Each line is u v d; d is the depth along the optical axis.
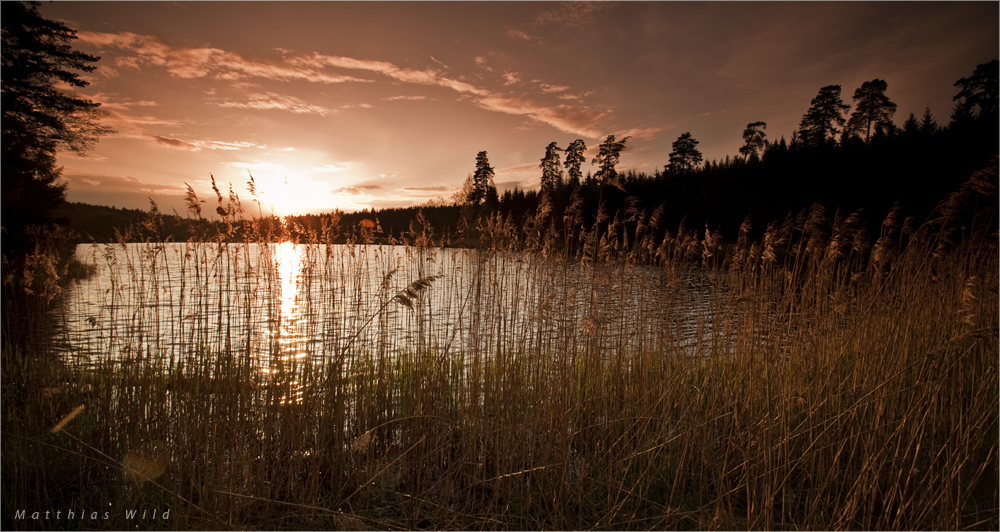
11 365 5.73
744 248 7.51
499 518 4.48
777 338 6.09
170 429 5.17
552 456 5.15
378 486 5.00
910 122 38.16
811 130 52.00
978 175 5.32
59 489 4.64
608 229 6.46
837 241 6.84
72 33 21.36
